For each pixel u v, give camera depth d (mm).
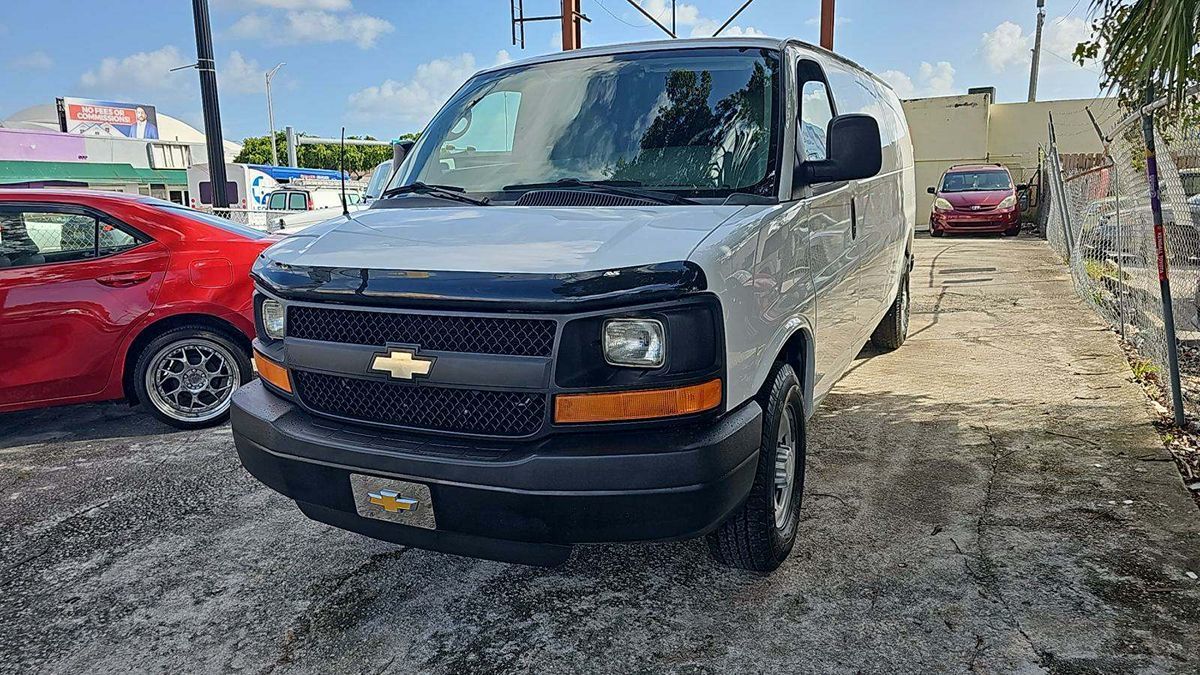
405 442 2744
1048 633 2873
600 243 2701
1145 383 5762
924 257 14109
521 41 9578
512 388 2561
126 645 3006
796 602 3137
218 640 3021
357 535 3830
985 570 3311
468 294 2553
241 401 3178
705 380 2580
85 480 4605
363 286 2717
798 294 3369
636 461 2502
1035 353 6793
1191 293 5793
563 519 2541
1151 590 3113
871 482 4211
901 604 3096
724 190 3303
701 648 2877
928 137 23625
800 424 3461
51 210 5102
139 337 5316
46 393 5090
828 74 4406
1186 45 4016
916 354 6898
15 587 3439
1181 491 3947
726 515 2684
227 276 5410
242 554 3676
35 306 4969
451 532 2693
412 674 2789
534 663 2826
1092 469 4262
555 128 3770
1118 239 7203
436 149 3986
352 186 21344
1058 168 12625
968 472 4301
